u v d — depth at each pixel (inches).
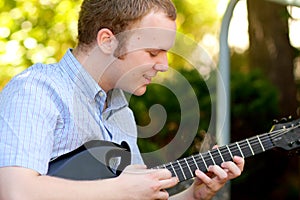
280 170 250.5
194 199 114.0
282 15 276.5
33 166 96.7
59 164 103.0
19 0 277.3
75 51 110.3
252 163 243.4
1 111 99.7
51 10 279.3
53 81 103.7
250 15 284.7
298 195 251.1
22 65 269.0
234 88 238.7
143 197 100.3
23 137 97.2
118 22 105.7
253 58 285.4
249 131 237.1
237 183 244.1
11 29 272.8
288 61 282.2
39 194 94.8
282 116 277.0
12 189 94.2
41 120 99.2
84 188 97.6
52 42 278.4
